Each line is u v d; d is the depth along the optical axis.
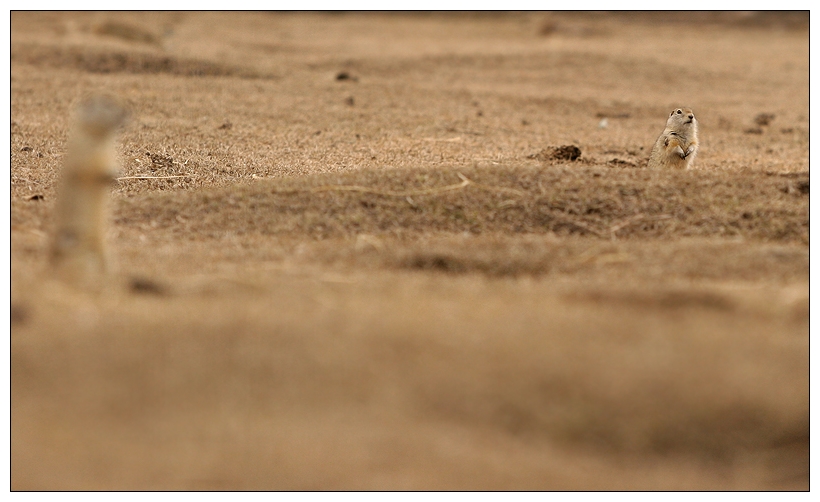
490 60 46.72
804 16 68.94
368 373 9.00
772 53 54.59
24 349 9.35
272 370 9.02
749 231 15.01
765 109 37.16
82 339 9.54
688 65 47.56
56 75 35.84
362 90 36.47
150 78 36.91
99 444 8.12
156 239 14.38
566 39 59.88
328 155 22.39
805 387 9.11
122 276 11.55
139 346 9.40
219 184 18.19
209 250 13.59
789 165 23.98
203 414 8.45
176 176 19.02
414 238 14.59
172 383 8.81
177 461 7.93
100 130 10.80
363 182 16.34
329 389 8.78
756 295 11.47
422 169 17.03
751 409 8.85
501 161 21.47
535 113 33.50
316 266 12.62
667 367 9.25
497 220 15.29
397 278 12.09
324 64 44.09
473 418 8.55
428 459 8.05
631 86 41.91
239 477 7.75
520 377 8.99
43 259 12.14
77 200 10.92
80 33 47.88
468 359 9.24
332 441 8.18
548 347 9.49
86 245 11.01
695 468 8.40
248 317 10.07
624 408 8.75
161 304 10.59
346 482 7.71
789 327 10.46
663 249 13.82
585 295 11.26
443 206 15.59
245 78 38.53
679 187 16.20
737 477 8.37
